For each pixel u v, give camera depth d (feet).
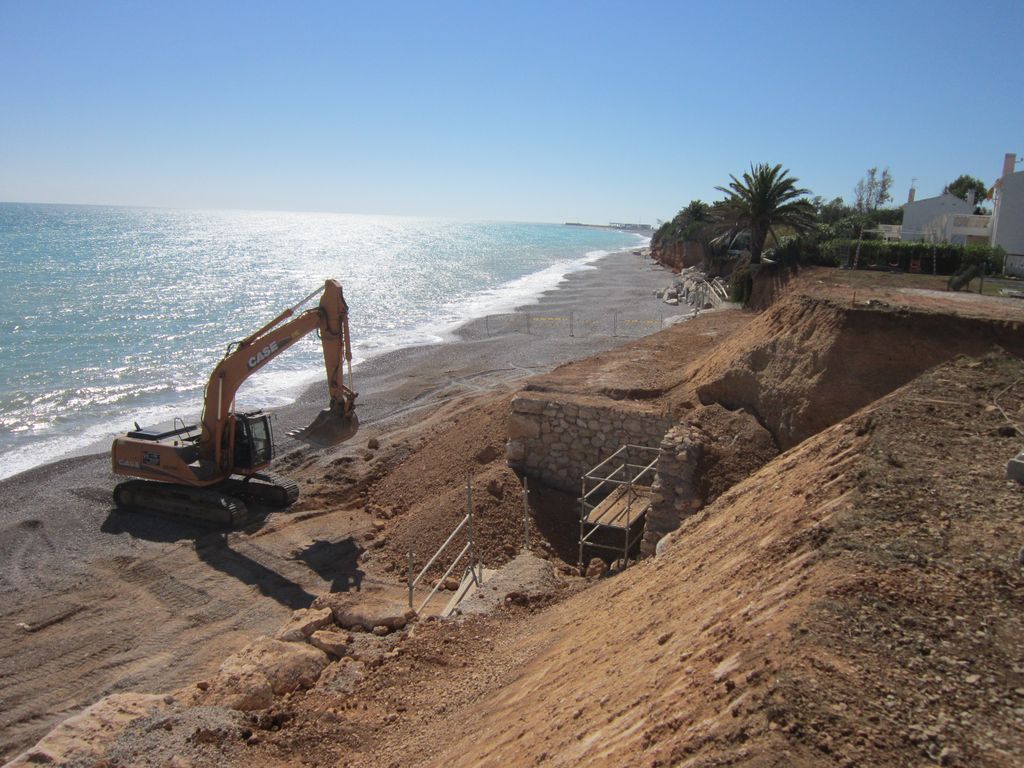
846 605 15.87
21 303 168.45
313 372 117.39
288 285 231.71
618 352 83.15
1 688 38.68
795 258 135.64
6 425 87.20
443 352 128.26
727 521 28.66
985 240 147.02
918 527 19.27
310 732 27.02
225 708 28.40
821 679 13.48
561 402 59.36
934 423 26.89
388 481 66.69
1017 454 23.77
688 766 12.34
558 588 40.60
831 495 22.91
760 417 53.26
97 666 40.70
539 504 56.18
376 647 34.58
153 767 24.67
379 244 516.73
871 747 11.94
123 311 164.66
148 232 535.19
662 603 24.07
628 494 47.83
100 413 92.68
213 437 60.29
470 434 67.56
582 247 547.90
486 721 23.89
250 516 60.95
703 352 81.56
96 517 60.95
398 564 52.11
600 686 20.12
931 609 15.71
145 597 48.42
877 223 193.16
